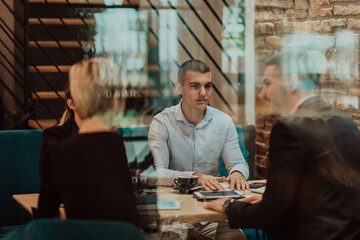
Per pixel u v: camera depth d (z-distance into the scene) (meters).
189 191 2.07
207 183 2.13
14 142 2.65
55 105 3.78
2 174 2.61
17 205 2.63
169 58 4.10
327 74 2.80
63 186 1.39
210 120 2.58
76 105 1.49
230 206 1.73
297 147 1.54
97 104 1.46
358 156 1.56
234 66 3.65
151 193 1.81
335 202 1.54
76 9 4.02
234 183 2.20
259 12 3.40
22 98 3.77
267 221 1.60
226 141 2.60
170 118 2.55
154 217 1.75
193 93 2.52
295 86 1.66
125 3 4.11
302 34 3.03
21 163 2.65
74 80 1.49
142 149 2.46
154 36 4.12
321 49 2.89
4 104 3.71
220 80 3.74
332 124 1.57
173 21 4.07
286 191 1.55
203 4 3.90
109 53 4.09
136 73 4.07
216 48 3.81
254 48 3.48
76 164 1.38
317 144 1.53
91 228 1.17
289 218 1.61
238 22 3.64
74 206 1.37
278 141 1.58
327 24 2.90
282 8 3.18
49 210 1.52
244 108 3.58
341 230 1.52
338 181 1.54
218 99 3.73
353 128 1.60
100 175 1.37
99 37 4.09
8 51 3.76
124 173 1.42
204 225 2.09
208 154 2.58
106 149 1.42
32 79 3.82
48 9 3.98
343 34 2.81
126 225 1.18
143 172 1.90
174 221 1.76
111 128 1.47
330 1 2.88
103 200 1.36
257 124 3.41
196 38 3.95
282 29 3.18
